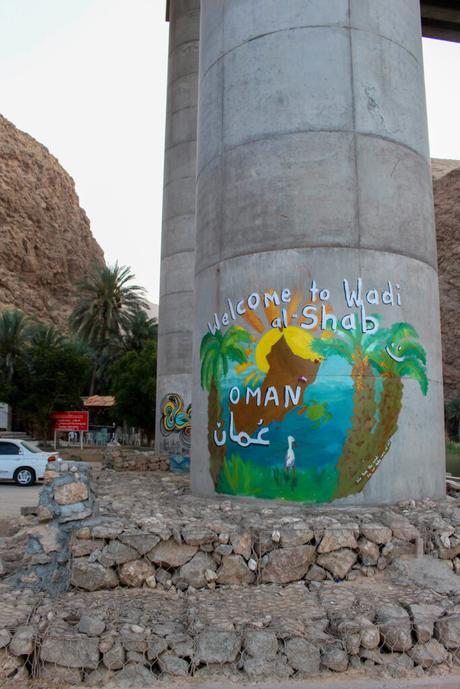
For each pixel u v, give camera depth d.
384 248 8.54
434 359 8.96
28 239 119.31
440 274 104.69
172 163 22.41
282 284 8.41
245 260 8.80
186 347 20.88
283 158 8.68
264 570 5.93
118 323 53.28
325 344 8.11
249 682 4.48
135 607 5.22
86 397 56.56
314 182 8.49
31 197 124.94
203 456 9.20
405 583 5.92
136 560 5.78
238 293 8.81
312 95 8.71
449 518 7.09
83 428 36.12
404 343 8.44
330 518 6.67
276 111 8.84
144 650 4.57
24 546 7.00
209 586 5.77
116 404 44.28
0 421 45.78
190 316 21.02
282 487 8.00
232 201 9.12
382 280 8.43
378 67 8.98
